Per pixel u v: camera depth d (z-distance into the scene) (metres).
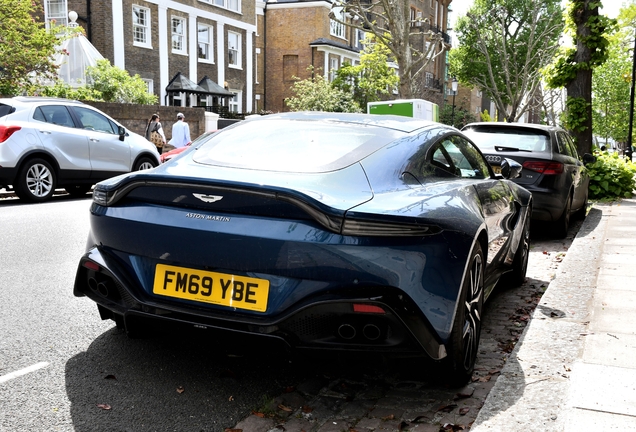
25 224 8.39
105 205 3.37
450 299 3.09
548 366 3.51
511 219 5.14
